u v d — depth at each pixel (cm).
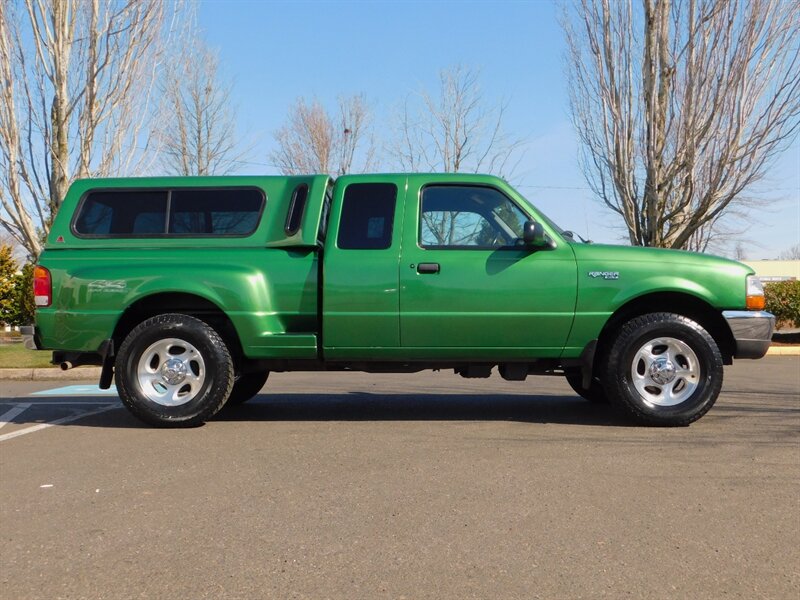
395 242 610
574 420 661
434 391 897
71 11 1480
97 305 613
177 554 344
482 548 348
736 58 1507
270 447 553
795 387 909
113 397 901
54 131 1499
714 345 607
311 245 610
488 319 604
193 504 416
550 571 323
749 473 472
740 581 313
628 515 393
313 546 352
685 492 433
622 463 497
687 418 609
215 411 621
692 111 1561
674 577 317
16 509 411
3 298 1884
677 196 1630
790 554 342
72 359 632
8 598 300
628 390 608
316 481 459
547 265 606
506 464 496
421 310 604
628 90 1648
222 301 607
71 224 638
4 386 1053
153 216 638
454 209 621
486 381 1014
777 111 1511
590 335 609
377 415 696
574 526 377
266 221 625
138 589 308
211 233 630
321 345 616
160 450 546
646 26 1593
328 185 650
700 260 614
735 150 1540
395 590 305
